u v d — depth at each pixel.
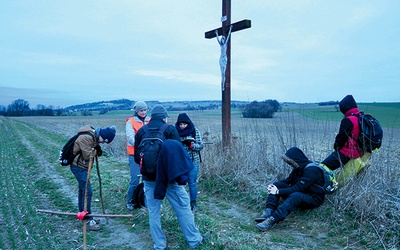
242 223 5.06
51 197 6.84
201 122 9.92
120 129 20.27
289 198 4.83
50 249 4.43
